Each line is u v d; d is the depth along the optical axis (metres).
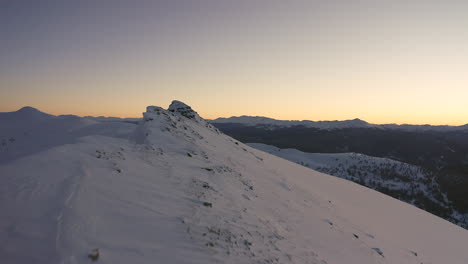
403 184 184.00
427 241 18.80
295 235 10.69
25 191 6.91
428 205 146.88
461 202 145.75
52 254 4.94
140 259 5.69
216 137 34.72
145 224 7.21
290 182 22.39
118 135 19.62
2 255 4.70
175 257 6.22
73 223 6.04
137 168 11.80
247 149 37.09
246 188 14.87
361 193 31.33
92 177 8.94
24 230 5.42
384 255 12.38
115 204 7.71
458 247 20.09
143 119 25.94
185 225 7.91
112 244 5.86
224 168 17.50
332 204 19.81
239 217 10.10
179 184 11.41
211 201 10.59
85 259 5.05
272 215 12.00
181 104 41.22
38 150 11.60
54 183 7.72
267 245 8.66
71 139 15.92
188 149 19.12
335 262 9.53
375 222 19.09
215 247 7.29
